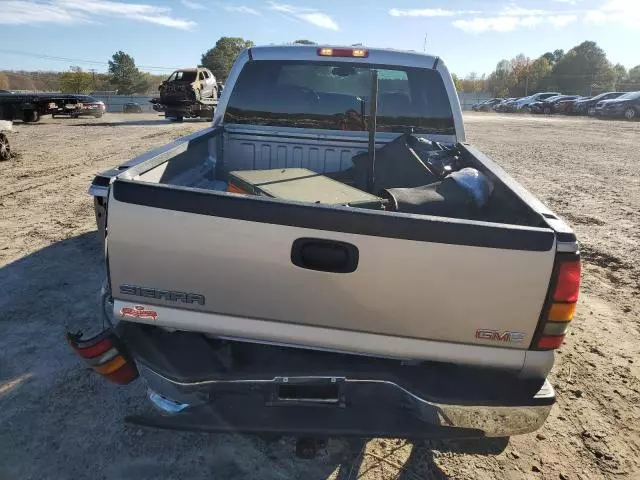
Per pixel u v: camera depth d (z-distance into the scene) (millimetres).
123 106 34719
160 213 2070
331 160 4133
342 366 2209
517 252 1979
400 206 2707
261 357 2252
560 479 2652
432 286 2029
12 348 3566
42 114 21609
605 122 29484
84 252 5379
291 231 2035
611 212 7926
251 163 4207
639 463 2795
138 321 2248
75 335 2230
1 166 10297
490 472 2664
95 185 2240
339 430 2234
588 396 3369
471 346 2125
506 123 28234
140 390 3188
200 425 2248
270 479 2533
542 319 2055
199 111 22750
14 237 5812
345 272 2047
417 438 2242
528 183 10078
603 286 5160
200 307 2188
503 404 2111
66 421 2885
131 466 2582
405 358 2168
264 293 2125
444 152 3664
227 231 2059
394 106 4062
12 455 2621
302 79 4035
